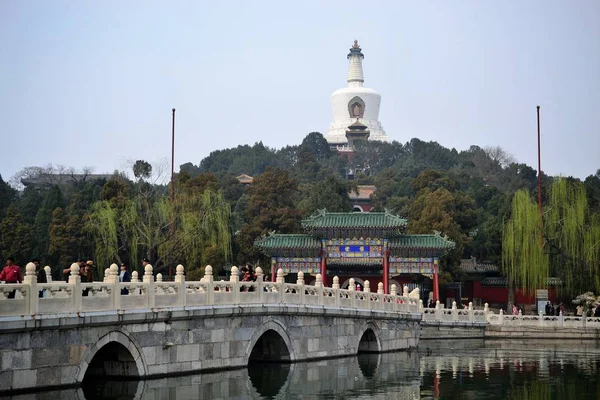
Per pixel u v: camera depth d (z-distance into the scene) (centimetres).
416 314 6662
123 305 3875
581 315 8588
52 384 3503
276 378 4556
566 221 8656
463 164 19012
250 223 11756
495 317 8025
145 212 8694
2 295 3347
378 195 16875
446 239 9038
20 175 17000
